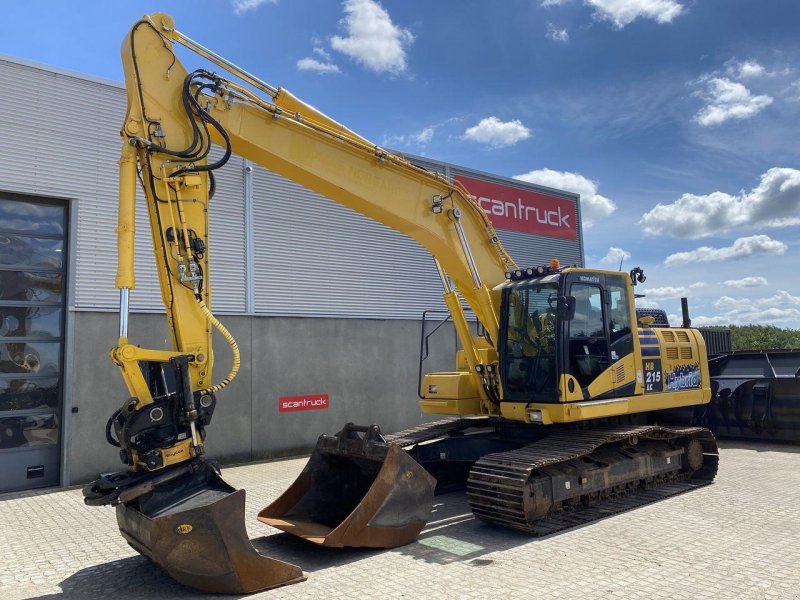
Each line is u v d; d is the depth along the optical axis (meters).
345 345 12.47
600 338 7.33
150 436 4.53
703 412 12.19
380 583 4.64
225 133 5.12
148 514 4.41
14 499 8.43
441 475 8.23
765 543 5.46
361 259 12.98
